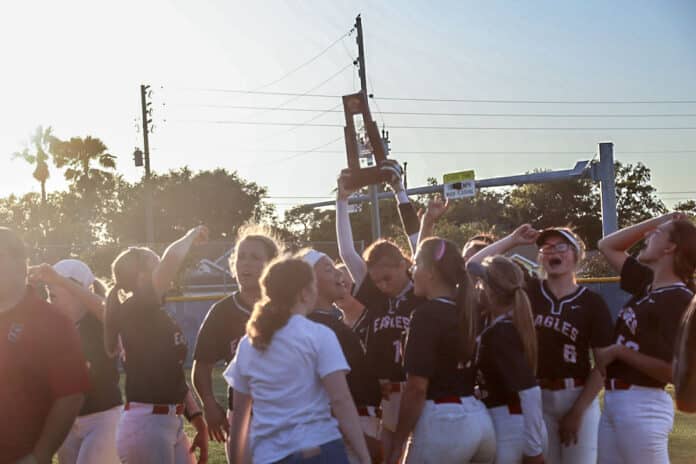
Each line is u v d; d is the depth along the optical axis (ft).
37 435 13.97
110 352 19.44
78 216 174.81
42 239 142.10
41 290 25.64
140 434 18.47
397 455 15.81
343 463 14.16
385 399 18.53
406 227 20.86
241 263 18.56
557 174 80.94
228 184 210.79
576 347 18.78
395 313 18.43
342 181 20.93
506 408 16.49
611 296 73.67
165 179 209.46
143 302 18.61
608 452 17.66
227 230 208.74
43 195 155.94
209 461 29.40
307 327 14.26
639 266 18.58
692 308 11.46
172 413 18.85
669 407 17.37
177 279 85.87
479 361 16.61
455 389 15.83
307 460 13.89
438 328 15.69
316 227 196.85
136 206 199.41
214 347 19.04
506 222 205.16
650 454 17.04
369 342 18.69
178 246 18.76
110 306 18.92
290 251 18.61
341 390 14.10
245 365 14.60
